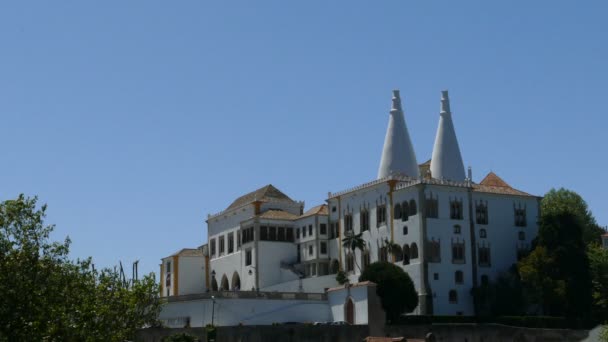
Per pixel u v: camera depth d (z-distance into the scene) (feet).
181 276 548.31
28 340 146.20
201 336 353.72
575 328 393.29
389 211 436.35
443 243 416.87
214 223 558.56
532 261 406.62
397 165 483.92
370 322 361.51
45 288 152.76
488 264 429.38
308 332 342.85
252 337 342.64
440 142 495.00
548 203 482.69
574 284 399.24
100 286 184.03
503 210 442.50
